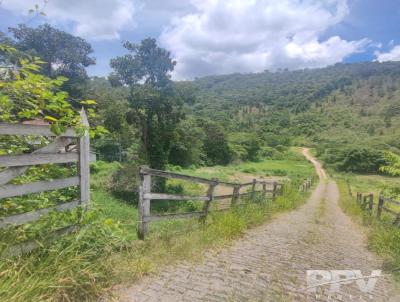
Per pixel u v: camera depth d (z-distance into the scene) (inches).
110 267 124.4
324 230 308.3
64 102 126.4
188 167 1854.1
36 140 137.2
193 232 206.2
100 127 143.2
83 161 141.9
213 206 314.8
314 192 1163.9
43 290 96.0
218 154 2603.3
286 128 5531.5
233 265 155.1
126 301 108.5
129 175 698.2
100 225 137.6
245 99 7308.1
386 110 5565.9
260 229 263.9
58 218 123.4
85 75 1212.5
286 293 126.6
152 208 663.8
